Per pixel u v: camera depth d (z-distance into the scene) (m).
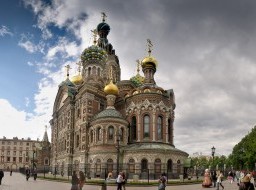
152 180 56.62
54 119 96.62
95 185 46.12
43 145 117.25
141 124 70.12
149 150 62.44
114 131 67.06
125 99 75.75
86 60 88.38
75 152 76.00
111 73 85.75
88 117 72.81
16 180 57.62
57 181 54.84
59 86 93.50
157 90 72.75
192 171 73.81
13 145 190.12
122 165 63.22
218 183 40.09
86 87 74.31
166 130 71.25
